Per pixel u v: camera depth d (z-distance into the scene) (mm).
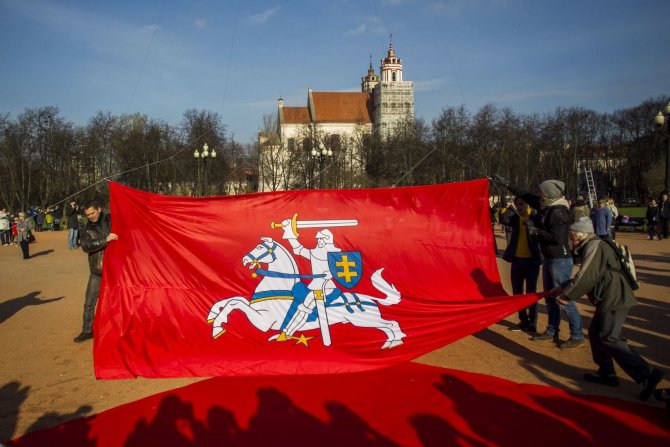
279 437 4109
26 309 9531
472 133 49969
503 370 5758
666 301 9328
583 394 4969
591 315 8500
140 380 5539
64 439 4137
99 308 5902
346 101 95188
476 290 6480
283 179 58469
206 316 6074
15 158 51125
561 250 6703
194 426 4336
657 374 4676
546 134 59125
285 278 6270
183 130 51812
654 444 3955
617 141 64562
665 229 22703
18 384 5496
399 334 6094
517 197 7559
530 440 4023
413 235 6562
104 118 53469
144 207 6250
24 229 18859
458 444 3959
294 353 5906
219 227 6336
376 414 4516
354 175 55906
